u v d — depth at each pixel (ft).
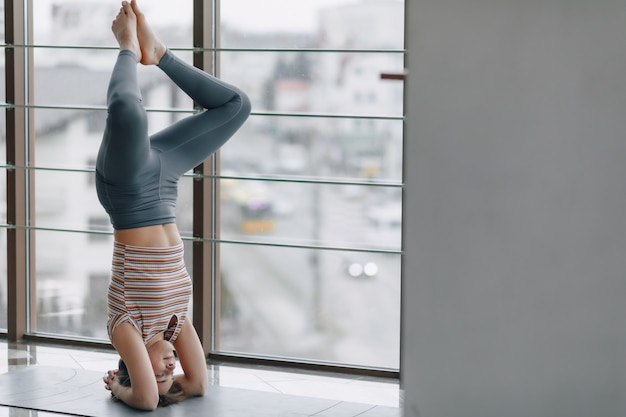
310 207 13.58
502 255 4.30
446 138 4.27
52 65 14.60
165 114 14.15
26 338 15.03
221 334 14.17
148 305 10.89
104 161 10.79
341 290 13.60
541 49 4.15
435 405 4.50
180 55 13.92
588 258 4.25
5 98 14.61
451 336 4.44
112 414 10.61
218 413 10.80
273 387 12.35
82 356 13.96
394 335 13.38
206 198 13.71
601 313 4.28
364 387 12.45
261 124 13.66
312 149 13.47
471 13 4.17
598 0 4.09
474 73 4.21
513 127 4.21
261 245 13.82
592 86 4.14
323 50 13.11
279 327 13.94
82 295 14.88
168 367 11.17
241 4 13.61
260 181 13.66
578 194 4.22
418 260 4.41
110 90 10.70
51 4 14.53
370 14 13.05
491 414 4.41
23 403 11.09
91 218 14.66
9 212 14.75
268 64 13.56
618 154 4.15
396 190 13.15
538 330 4.34
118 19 11.33
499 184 4.25
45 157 14.76
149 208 11.02
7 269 14.99
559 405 4.40
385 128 13.10
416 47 4.25
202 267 13.79
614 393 4.31
